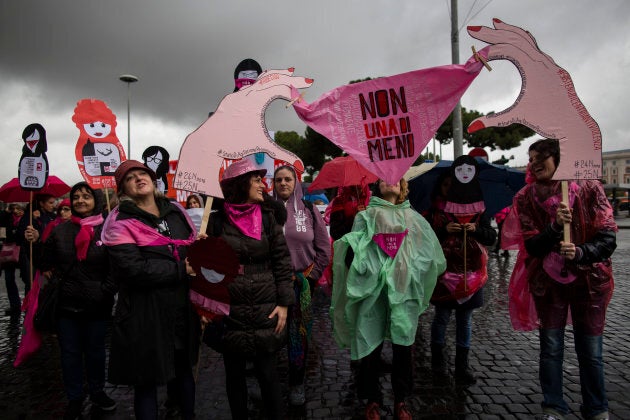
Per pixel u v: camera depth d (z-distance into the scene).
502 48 2.63
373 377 2.94
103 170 3.42
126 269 2.28
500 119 2.65
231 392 2.54
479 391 3.37
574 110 2.58
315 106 2.84
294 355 3.25
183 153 2.62
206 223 2.53
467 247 3.56
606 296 2.68
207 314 2.42
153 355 2.34
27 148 4.00
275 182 3.39
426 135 2.75
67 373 3.07
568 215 2.56
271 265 2.59
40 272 3.58
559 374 2.78
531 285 2.86
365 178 4.45
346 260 3.08
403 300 2.82
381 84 2.79
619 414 2.92
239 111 2.70
